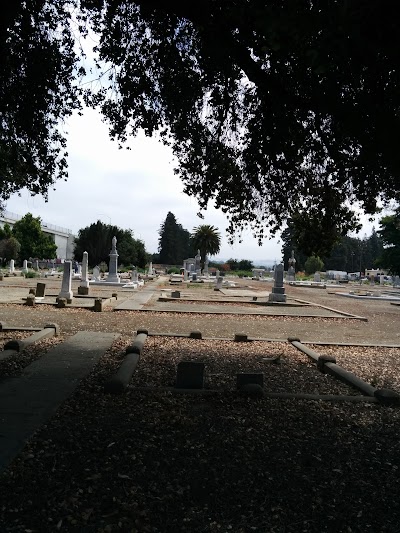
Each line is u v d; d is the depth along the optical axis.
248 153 7.98
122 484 3.04
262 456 3.64
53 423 4.15
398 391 6.21
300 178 8.23
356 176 6.86
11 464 3.24
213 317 15.22
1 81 6.85
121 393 5.24
